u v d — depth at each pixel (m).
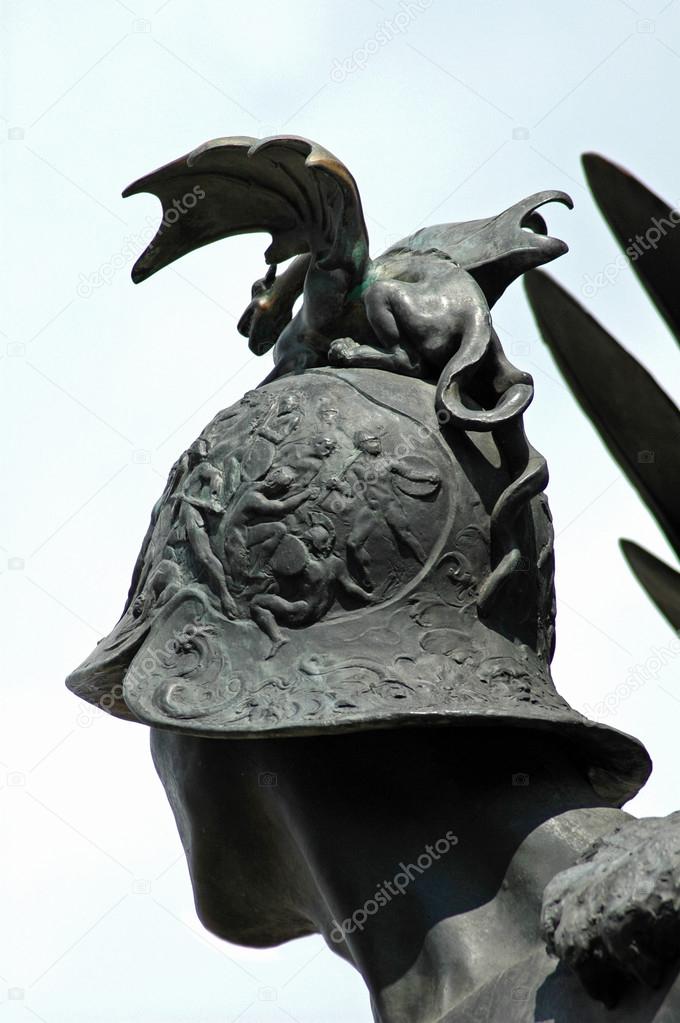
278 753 11.63
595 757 11.73
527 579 11.78
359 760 11.45
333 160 12.35
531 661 11.66
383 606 11.43
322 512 11.52
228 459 11.93
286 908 12.20
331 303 12.55
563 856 10.81
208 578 11.70
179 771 12.16
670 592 12.21
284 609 11.42
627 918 9.56
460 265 12.62
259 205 12.95
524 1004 10.24
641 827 10.09
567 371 12.30
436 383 12.24
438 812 11.20
